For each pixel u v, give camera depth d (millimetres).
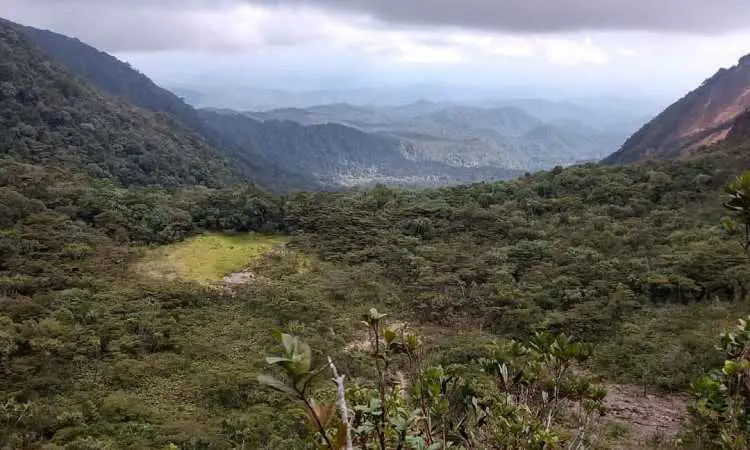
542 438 3137
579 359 3389
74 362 19156
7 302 21984
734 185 2768
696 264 22953
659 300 22703
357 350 19172
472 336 20828
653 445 10828
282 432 15172
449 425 3316
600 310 21656
